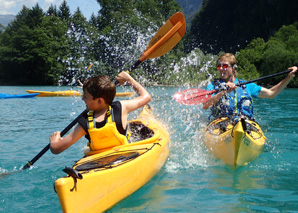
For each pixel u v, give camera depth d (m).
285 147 4.70
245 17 63.53
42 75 39.44
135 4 32.97
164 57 21.56
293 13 52.94
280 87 4.42
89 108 2.90
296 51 30.62
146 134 4.48
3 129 6.47
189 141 5.00
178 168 3.77
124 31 18.78
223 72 4.45
